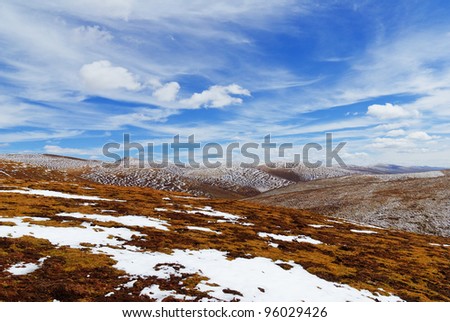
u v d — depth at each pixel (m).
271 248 38.91
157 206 59.16
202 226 46.84
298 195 140.75
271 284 25.53
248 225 54.00
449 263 44.53
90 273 22.64
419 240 63.91
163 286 22.06
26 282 19.86
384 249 49.31
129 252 28.58
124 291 20.75
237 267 28.73
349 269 34.41
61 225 34.09
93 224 36.50
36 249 25.80
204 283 23.42
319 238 51.44
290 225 61.00
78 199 54.75
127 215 45.78
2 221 32.53
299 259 35.41
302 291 25.08
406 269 38.19
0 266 21.69
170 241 34.56
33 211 39.06
